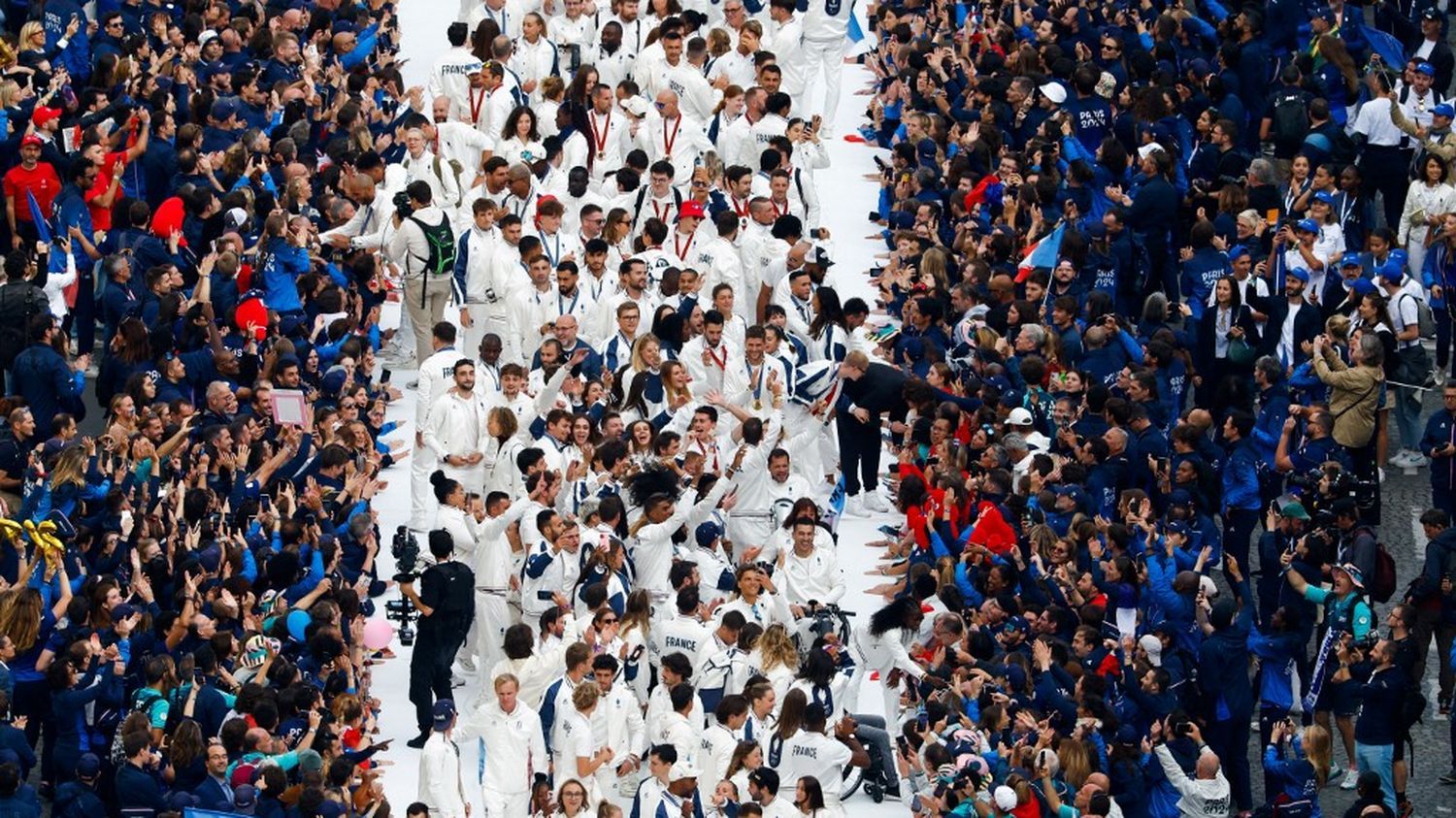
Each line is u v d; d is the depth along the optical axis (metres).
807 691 79.75
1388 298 103.56
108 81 108.88
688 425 91.19
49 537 78.50
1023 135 113.00
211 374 92.62
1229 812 85.88
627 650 80.75
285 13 115.62
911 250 106.75
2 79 106.44
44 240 102.12
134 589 80.69
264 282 97.06
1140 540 87.50
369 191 101.62
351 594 82.25
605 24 120.31
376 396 100.25
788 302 99.19
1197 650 85.56
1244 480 93.31
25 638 78.12
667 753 75.44
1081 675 81.62
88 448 84.19
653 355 91.31
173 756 74.19
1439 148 109.69
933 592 84.25
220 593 79.75
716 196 103.44
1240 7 126.31
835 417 98.00
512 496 89.50
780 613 84.19
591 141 108.19
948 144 113.75
